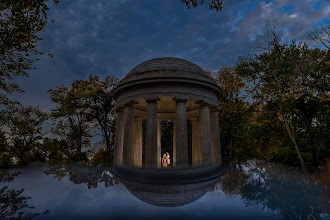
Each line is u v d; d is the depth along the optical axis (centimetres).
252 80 3688
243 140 4291
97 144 4938
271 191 1559
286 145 3753
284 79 3109
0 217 1012
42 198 1329
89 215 1031
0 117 3812
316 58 3028
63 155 4566
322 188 1848
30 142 4562
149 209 1152
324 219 1059
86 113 4853
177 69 2464
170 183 1791
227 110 3856
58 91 4697
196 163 3550
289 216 1080
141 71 2677
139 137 3584
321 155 3406
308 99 3247
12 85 2798
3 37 2261
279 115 3503
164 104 3581
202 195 1467
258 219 997
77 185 1756
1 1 1323
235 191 1561
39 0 1373
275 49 3269
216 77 4488
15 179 2105
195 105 3447
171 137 5144
